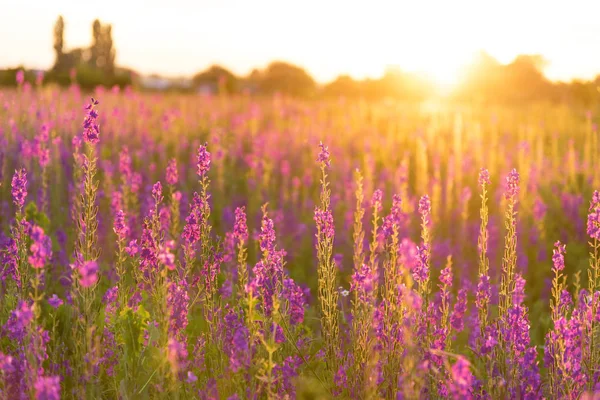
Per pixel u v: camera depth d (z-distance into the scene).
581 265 6.64
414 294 3.00
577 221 8.06
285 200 8.99
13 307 3.67
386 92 35.81
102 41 54.69
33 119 10.02
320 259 3.67
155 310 3.45
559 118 18.48
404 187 8.16
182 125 15.12
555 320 3.34
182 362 3.25
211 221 7.89
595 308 3.27
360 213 3.80
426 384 3.07
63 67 39.78
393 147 13.22
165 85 45.72
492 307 3.86
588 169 11.04
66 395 3.33
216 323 3.62
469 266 6.75
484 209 3.60
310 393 3.17
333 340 3.55
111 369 3.41
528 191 9.36
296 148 13.41
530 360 3.18
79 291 3.13
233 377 3.19
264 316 3.44
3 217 6.49
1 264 4.09
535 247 7.29
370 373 3.23
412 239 7.38
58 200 7.29
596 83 20.61
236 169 11.24
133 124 13.68
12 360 2.93
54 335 3.45
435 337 3.34
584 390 3.11
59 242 5.62
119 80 39.66
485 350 3.30
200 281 3.80
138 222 6.11
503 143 14.19
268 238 3.58
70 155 9.16
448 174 9.88
